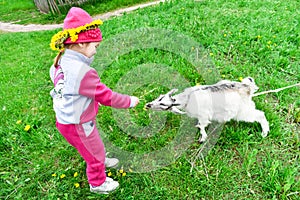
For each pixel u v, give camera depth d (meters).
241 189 1.28
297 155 1.40
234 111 1.42
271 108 1.66
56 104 1.10
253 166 1.35
